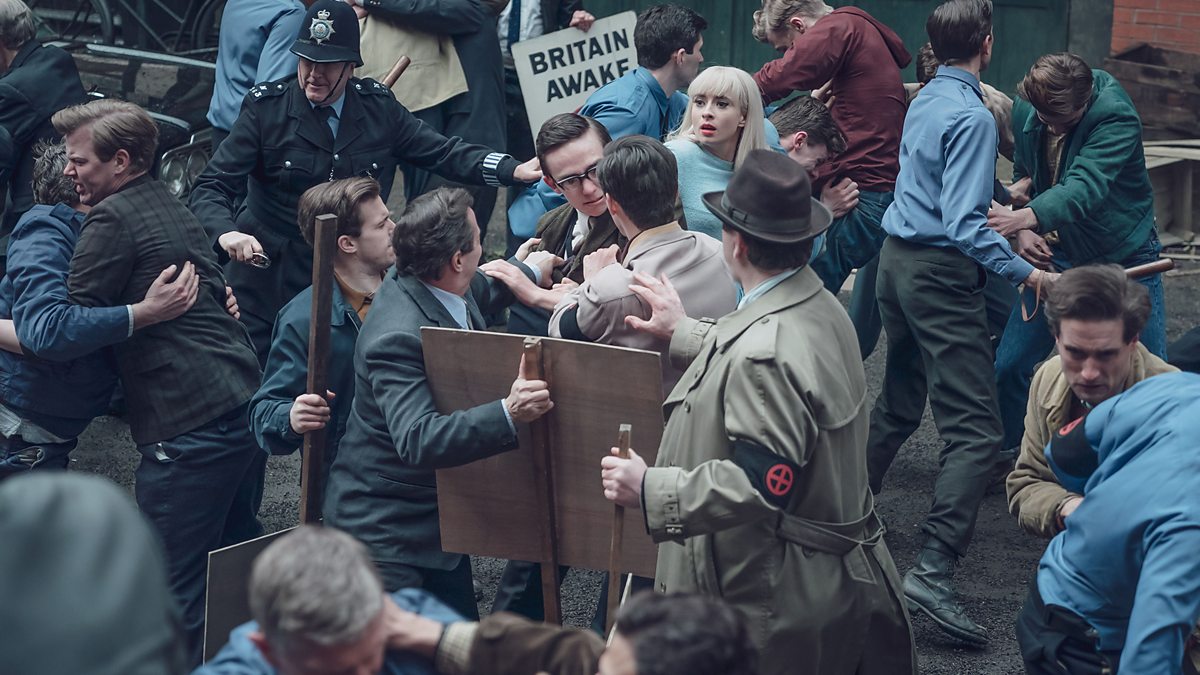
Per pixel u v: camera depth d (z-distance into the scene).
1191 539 2.77
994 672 4.63
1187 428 2.88
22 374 4.54
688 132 4.75
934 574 4.79
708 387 3.27
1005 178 9.52
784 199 3.25
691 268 3.79
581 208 4.39
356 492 3.83
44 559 1.67
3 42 6.17
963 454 4.87
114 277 4.27
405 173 7.67
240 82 6.34
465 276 3.81
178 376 4.38
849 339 3.40
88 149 4.26
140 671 1.67
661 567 3.42
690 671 2.06
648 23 5.62
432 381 3.64
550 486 3.60
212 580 3.41
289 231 5.52
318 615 2.08
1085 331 3.06
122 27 10.17
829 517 3.30
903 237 5.02
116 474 6.27
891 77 5.79
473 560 5.46
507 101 8.04
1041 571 3.25
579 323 3.74
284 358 4.12
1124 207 5.36
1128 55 9.77
